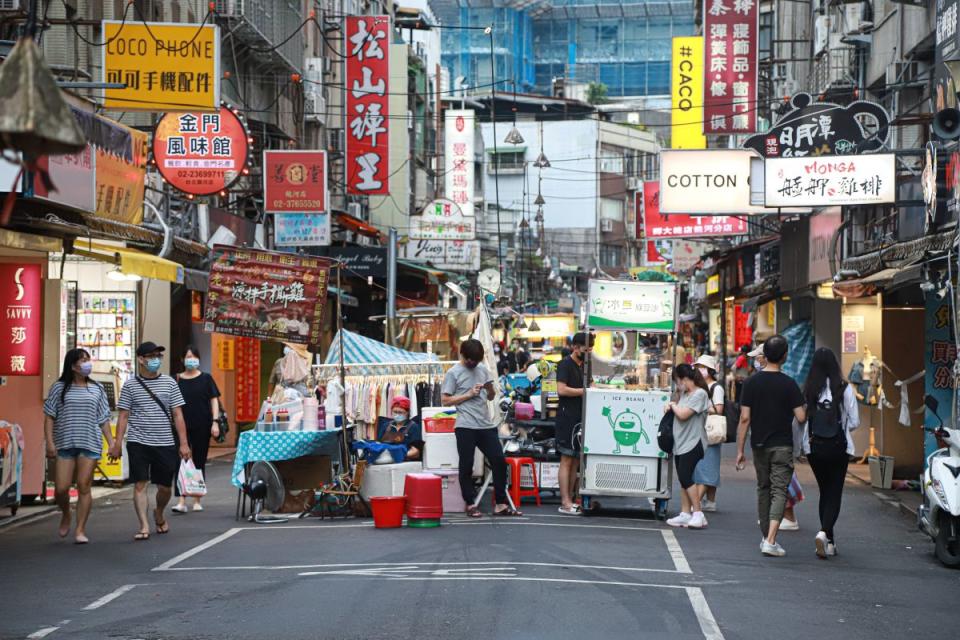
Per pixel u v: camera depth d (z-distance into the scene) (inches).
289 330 752.3
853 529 647.1
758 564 514.0
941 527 530.0
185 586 448.8
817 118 940.6
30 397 744.3
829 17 1363.2
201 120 1002.7
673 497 789.2
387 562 496.4
